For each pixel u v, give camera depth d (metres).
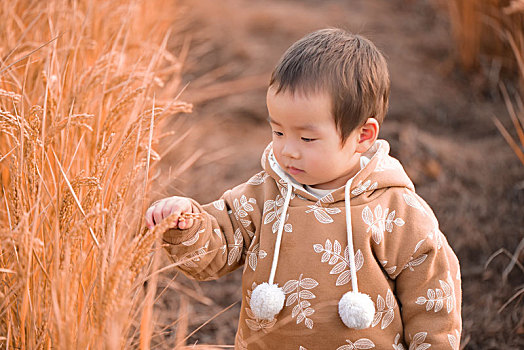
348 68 1.32
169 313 2.51
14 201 1.42
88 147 1.87
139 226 1.51
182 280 2.70
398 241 1.39
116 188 1.67
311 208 1.40
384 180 1.41
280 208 1.43
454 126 3.77
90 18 2.59
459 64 4.32
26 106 1.93
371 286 1.37
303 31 4.93
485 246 2.92
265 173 1.51
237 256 1.47
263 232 1.43
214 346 1.89
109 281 1.14
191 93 3.99
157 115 1.76
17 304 1.41
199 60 4.41
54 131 1.52
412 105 3.93
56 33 2.34
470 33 4.16
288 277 1.39
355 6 5.46
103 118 2.02
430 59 4.45
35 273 1.40
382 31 4.90
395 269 1.39
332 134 1.31
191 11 4.82
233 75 4.32
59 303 1.26
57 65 1.97
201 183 3.28
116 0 3.07
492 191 3.21
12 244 1.28
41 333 1.35
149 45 2.79
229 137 3.74
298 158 1.33
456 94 4.05
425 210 1.43
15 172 1.44
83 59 2.32
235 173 3.41
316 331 1.38
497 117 3.80
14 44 2.27
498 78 4.05
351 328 1.37
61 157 1.67
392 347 1.40
